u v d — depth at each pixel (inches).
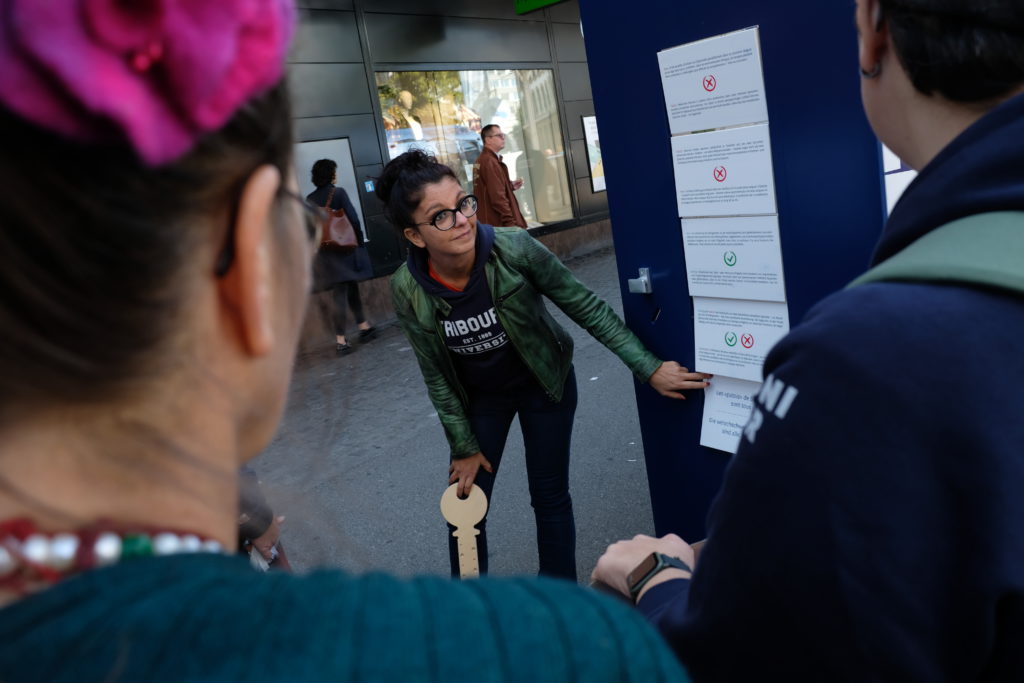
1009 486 21.3
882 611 22.3
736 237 68.2
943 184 24.7
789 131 62.0
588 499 129.7
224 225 14.8
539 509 89.8
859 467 22.5
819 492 23.0
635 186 74.6
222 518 16.3
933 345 22.3
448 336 80.5
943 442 21.8
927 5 24.2
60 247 12.4
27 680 12.1
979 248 23.1
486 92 389.1
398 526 129.0
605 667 14.6
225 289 15.2
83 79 11.1
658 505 85.1
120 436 14.3
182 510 15.2
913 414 22.0
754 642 25.4
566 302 80.1
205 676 12.5
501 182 283.6
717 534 26.5
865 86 29.2
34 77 11.2
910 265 24.1
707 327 73.5
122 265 12.9
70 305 12.6
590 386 184.2
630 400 171.2
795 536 23.5
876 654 22.5
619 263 78.4
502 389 84.8
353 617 13.9
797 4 58.7
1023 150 23.1
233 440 16.3
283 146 16.0
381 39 333.1
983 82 24.1
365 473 151.8
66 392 13.4
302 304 18.0
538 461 88.0
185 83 12.2
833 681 23.7
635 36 69.8
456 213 74.4
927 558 22.1
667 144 70.8
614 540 116.0
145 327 13.5
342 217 247.8
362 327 261.0
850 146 58.9
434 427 172.6
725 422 75.2
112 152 12.6
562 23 426.6
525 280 78.9
